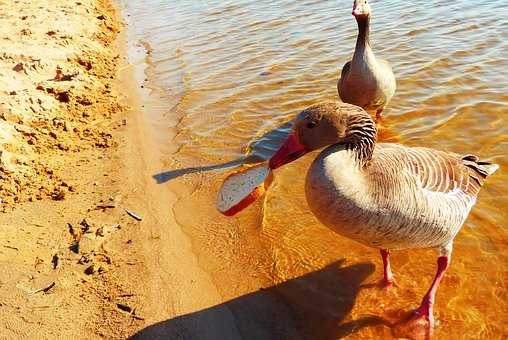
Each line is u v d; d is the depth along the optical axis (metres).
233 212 0.79
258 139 1.48
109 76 2.13
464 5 2.28
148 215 1.17
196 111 1.71
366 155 0.83
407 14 2.27
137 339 0.85
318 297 0.94
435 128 1.42
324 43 2.11
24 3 3.18
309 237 1.09
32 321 0.88
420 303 0.92
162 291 0.95
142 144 1.52
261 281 0.98
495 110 1.46
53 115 1.62
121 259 1.04
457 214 0.85
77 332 0.86
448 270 0.97
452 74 1.68
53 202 1.21
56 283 0.96
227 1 3.09
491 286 0.93
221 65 2.07
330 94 1.69
